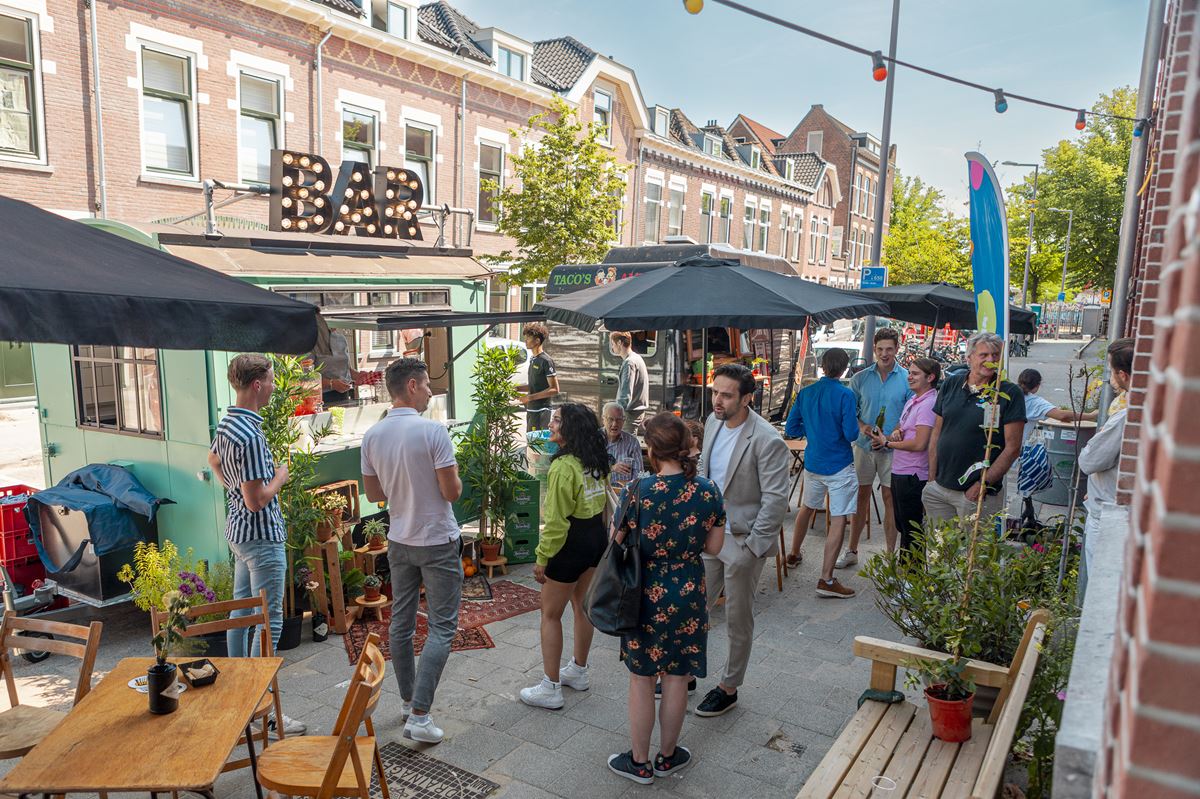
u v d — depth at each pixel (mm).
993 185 3850
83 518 5504
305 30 16453
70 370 6250
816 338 20531
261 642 4305
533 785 3811
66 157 13359
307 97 16703
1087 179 35500
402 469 4145
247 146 15906
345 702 3479
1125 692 972
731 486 4430
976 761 3170
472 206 20609
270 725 4297
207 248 5879
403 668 4328
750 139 43219
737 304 5402
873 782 3014
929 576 3758
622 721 4418
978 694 3529
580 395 11203
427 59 18703
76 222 3473
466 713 4496
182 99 14836
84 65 13430
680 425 3686
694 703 4605
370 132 18203
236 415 4297
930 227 40781
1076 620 3396
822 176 39562
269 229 7039
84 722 2938
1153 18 7602
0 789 2512
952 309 10359
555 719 4430
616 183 17266
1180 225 900
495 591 6473
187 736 2844
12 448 12375
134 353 5781
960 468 5273
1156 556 828
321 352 3625
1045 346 44094
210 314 3016
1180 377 802
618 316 5289
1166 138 3275
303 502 5527
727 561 4387
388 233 8117
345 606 5852
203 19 14805
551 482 4285
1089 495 4547
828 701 4641
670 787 3791
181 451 5637
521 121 21656
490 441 6957
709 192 30906
